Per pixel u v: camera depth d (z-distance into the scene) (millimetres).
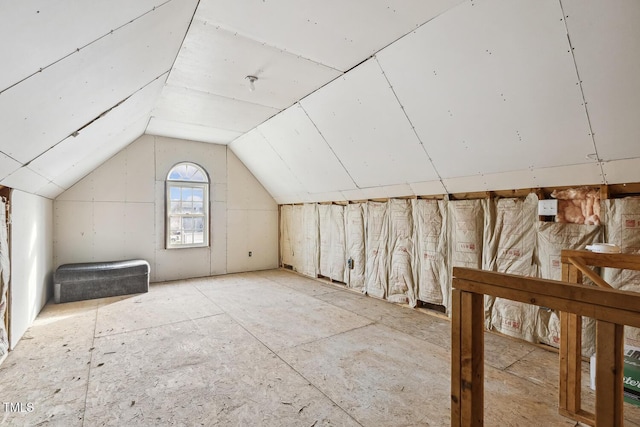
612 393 868
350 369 2350
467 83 2357
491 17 1925
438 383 2164
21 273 2895
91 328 3143
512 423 1750
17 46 1134
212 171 5789
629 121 1972
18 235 2803
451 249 3455
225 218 5961
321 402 1937
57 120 2025
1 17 963
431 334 3051
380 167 3768
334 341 2867
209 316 3539
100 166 4777
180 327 3191
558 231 2641
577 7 1677
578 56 1851
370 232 4453
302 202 5941
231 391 2049
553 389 2098
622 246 2312
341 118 3473
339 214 5051
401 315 3623
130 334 2996
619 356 861
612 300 864
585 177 2463
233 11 2113
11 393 2004
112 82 2131
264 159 5422
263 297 4355
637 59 1714
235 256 6086
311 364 2424
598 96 1957
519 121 2379
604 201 2414
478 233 3199
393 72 2637
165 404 1901
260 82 3164
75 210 4598
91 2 1221
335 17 2148
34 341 2812
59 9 1127
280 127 4359
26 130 1826
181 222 5516
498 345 2803
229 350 2662
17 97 1438
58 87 1648
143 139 5125
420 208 3766
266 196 6488
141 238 5117
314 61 2734
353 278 4723
